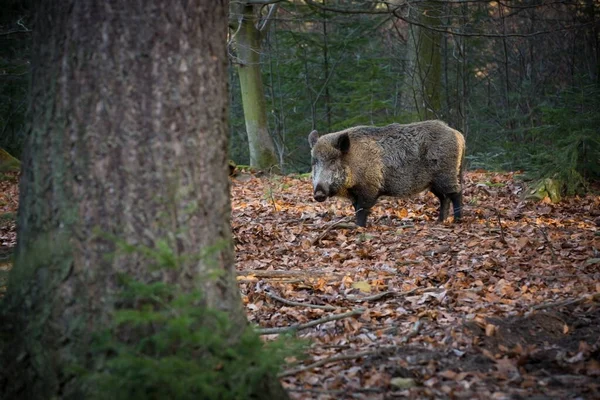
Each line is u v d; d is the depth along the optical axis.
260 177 28.47
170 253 5.82
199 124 6.28
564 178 20.89
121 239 6.02
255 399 6.11
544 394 7.06
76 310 6.04
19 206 6.41
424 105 32.16
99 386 5.75
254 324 9.59
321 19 37.12
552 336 8.95
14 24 21.47
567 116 22.17
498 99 40.25
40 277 6.14
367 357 8.12
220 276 6.39
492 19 36.00
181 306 5.72
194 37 6.24
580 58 35.56
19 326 6.23
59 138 6.07
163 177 6.10
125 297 6.00
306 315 10.10
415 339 8.70
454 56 36.16
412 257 13.19
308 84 39.41
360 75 35.84
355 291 11.12
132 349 5.77
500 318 9.24
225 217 6.52
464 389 7.20
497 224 16.36
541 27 36.78
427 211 18.95
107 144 6.02
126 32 6.00
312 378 7.57
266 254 14.05
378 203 20.30
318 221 17.48
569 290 10.50
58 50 6.08
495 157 28.86
